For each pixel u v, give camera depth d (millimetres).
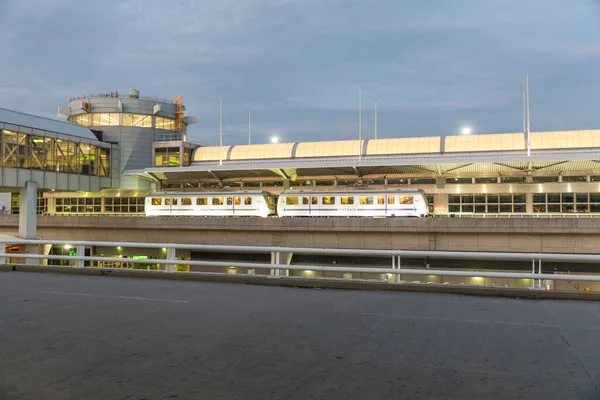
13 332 8664
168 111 65250
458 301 12227
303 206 46094
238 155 60000
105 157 57688
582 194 47188
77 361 6934
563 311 10906
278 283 15188
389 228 38250
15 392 5703
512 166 46500
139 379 6184
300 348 7672
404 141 54812
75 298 12500
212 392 5742
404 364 6848
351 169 50844
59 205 63906
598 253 34438
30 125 47281
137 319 9836
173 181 59844
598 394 5742
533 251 35875
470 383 6086
